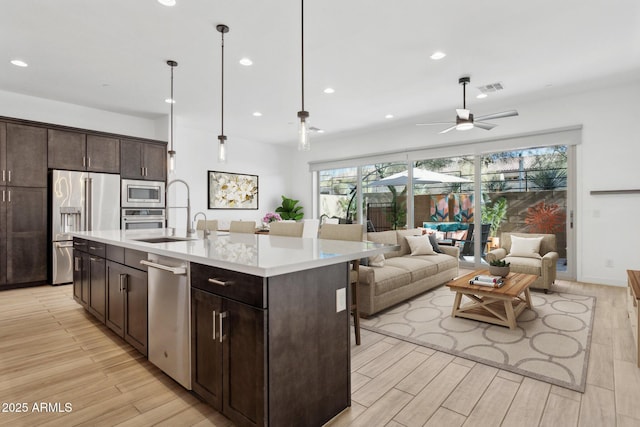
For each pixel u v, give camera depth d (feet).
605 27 9.50
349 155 23.75
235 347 5.00
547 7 8.54
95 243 9.81
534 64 11.98
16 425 5.38
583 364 7.41
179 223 20.42
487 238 18.38
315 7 8.53
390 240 15.11
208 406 5.91
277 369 4.69
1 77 13.05
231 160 23.63
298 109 17.25
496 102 16.24
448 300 12.75
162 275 6.66
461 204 19.39
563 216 16.07
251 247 6.87
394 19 9.10
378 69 12.34
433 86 14.08
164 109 17.28
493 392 6.33
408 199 21.01
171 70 12.39
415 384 6.66
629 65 12.11
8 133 13.97
